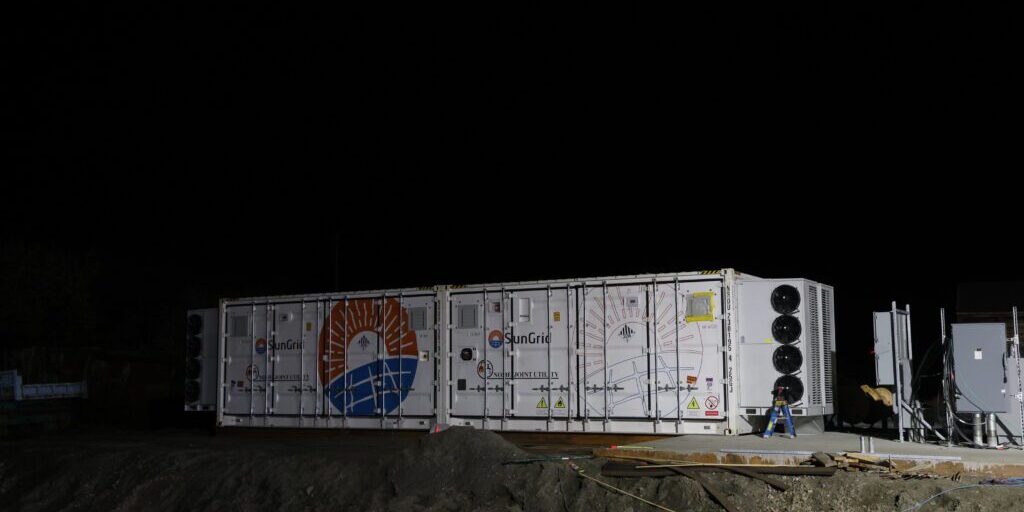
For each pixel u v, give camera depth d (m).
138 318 38.50
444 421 16.59
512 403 16.00
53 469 16.50
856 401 17.80
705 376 14.58
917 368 14.05
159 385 27.52
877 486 10.28
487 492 12.30
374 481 13.28
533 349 15.94
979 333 12.62
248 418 18.94
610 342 15.30
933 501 9.84
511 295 16.25
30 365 28.20
